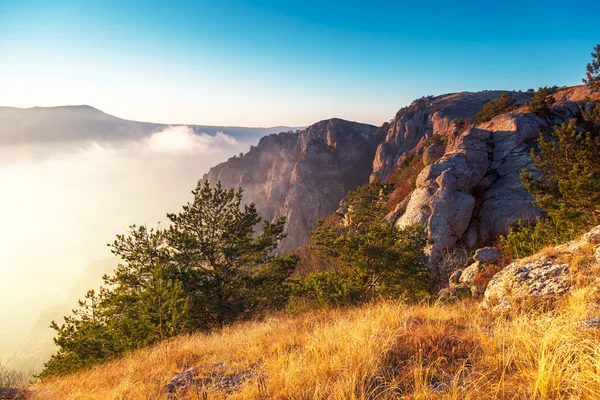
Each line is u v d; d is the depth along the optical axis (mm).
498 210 22328
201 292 15281
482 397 3260
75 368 10828
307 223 115750
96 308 13664
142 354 9047
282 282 17531
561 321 4422
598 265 5992
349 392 3658
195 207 15906
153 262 15164
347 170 126562
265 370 5191
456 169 24375
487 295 7207
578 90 45469
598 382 2986
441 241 21750
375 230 15000
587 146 12891
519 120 27266
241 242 16109
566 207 11586
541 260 7164
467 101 105062
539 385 3201
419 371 3938
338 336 5629
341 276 15367
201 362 6523
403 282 13695
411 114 105750
